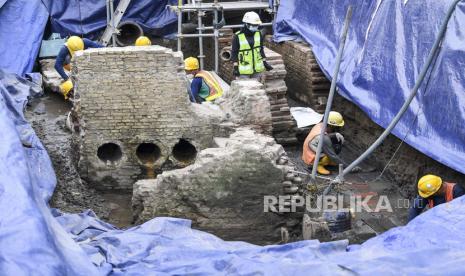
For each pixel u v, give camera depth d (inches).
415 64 393.7
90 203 390.9
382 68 422.6
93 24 598.2
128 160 404.2
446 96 359.9
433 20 383.9
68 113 483.2
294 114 482.3
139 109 395.9
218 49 549.6
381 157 432.8
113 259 244.2
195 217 359.6
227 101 423.8
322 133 354.9
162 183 356.8
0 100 343.3
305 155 418.0
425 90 377.4
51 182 366.6
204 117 401.1
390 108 406.0
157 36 613.3
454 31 364.5
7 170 247.9
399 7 418.0
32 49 560.4
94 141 398.9
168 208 359.6
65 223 298.0
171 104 396.5
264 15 607.8
